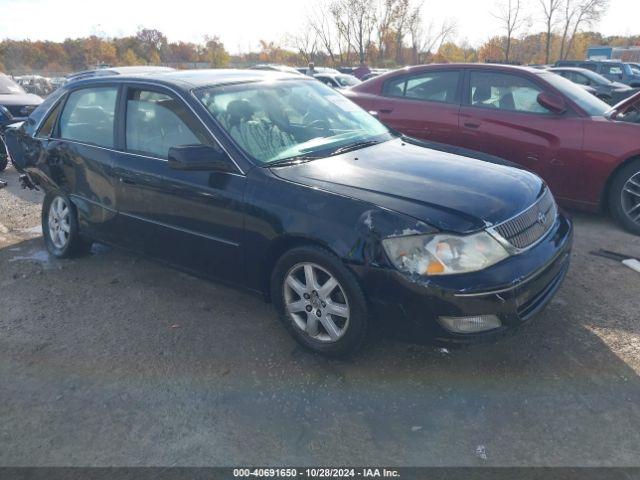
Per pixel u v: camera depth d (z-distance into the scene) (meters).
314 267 3.10
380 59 43.88
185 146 3.41
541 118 5.59
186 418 2.81
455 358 3.24
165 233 3.86
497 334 2.82
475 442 2.58
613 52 42.97
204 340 3.54
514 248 2.88
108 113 4.29
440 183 3.16
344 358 3.19
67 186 4.64
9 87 11.80
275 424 2.75
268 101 4.01
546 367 3.12
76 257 4.95
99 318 3.86
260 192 3.25
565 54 42.00
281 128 3.79
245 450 2.59
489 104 5.98
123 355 3.39
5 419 2.85
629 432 2.61
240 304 4.02
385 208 2.89
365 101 6.82
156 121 3.91
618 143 5.12
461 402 2.86
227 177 3.41
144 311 3.95
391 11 41.84
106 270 4.70
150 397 2.99
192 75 4.13
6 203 6.73
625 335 3.40
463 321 2.75
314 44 44.94
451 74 6.28
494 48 43.06
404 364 3.20
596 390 2.91
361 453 2.54
